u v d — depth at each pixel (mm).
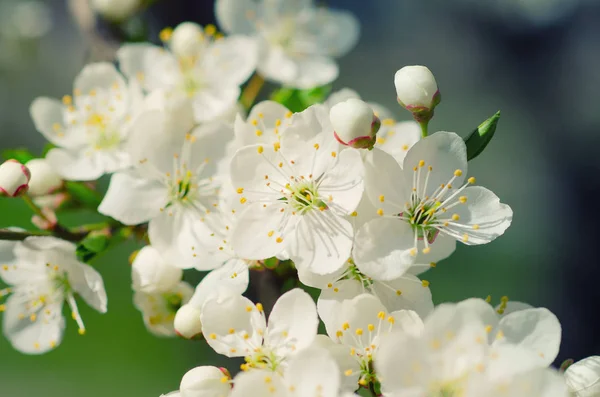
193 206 291
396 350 250
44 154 311
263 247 272
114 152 306
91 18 343
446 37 708
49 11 639
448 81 695
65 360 434
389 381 249
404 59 694
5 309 302
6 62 622
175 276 290
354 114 267
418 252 273
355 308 266
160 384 429
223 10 335
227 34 346
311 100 325
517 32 704
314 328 265
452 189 272
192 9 420
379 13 708
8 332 302
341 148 273
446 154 272
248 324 270
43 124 311
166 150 293
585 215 612
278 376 256
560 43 693
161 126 294
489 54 704
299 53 337
